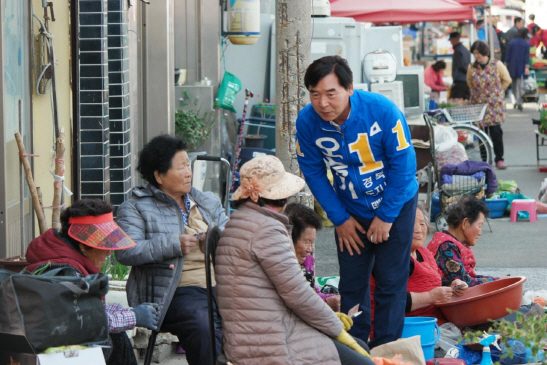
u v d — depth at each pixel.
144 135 10.84
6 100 6.27
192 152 12.08
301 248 5.98
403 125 5.57
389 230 5.79
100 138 7.90
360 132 5.52
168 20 10.75
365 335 6.02
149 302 5.43
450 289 6.46
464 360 6.09
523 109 26.22
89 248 4.82
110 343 4.88
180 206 5.78
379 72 14.62
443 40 29.69
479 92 16.45
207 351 5.23
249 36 13.23
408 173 5.66
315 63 5.34
